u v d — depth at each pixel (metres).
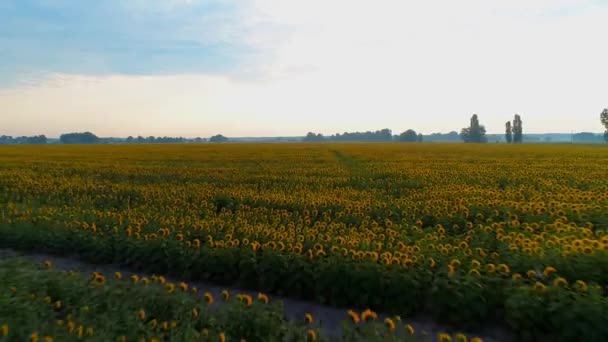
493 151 47.41
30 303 5.60
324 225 10.44
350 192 16.47
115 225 10.52
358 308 6.86
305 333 5.25
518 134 134.25
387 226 10.69
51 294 6.19
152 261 8.59
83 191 17.23
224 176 22.53
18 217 11.60
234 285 7.93
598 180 18.98
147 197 15.41
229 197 15.27
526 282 6.59
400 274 6.75
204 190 16.88
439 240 9.02
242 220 10.94
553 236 8.26
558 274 6.75
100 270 8.72
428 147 59.81
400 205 13.05
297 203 13.68
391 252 8.17
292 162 32.41
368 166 27.94
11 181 20.11
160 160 35.22
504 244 8.28
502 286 6.28
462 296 6.17
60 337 4.73
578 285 5.81
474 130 131.62
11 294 5.76
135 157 38.94
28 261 7.98
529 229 9.60
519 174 22.08
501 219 11.46
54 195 16.28
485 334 5.96
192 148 58.56
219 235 9.49
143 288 6.03
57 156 40.78
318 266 7.32
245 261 7.79
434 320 6.36
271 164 30.55
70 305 5.88
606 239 7.61
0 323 4.95
